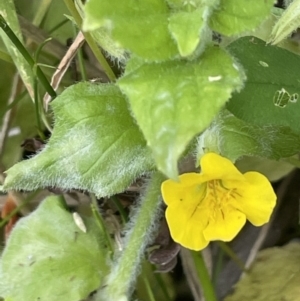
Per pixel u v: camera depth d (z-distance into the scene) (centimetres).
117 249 17
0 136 21
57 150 14
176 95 11
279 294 20
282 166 20
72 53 18
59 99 15
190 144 15
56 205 18
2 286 17
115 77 17
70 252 17
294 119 14
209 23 12
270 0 12
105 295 16
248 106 14
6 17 18
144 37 12
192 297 21
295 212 22
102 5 11
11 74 22
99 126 15
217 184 14
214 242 21
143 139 15
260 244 21
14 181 14
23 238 17
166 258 19
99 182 15
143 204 16
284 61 14
